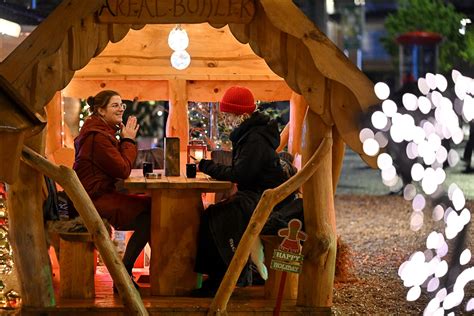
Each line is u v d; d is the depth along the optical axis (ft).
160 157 26.35
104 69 26.22
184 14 18.65
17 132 16.43
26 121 16.79
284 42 18.88
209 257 20.33
